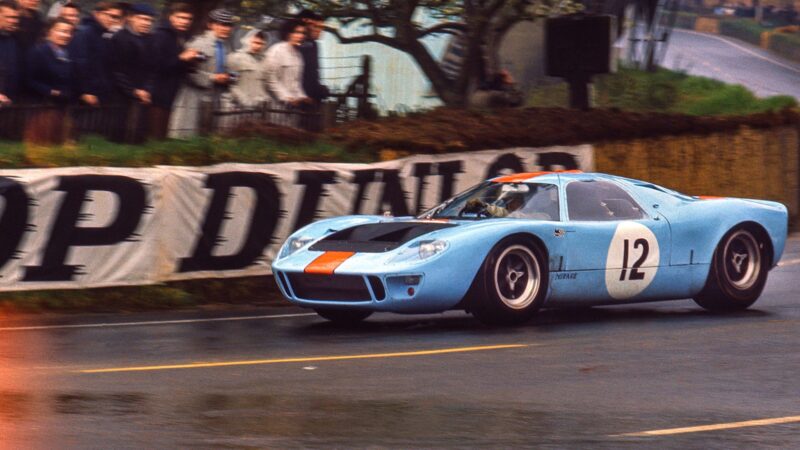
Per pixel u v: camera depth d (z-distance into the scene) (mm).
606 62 27156
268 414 8977
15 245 16344
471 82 27516
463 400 9742
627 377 10984
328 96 23578
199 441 7992
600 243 15555
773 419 9156
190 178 18094
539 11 27172
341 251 14719
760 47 97750
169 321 15539
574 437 8398
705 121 28375
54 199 16672
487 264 14578
